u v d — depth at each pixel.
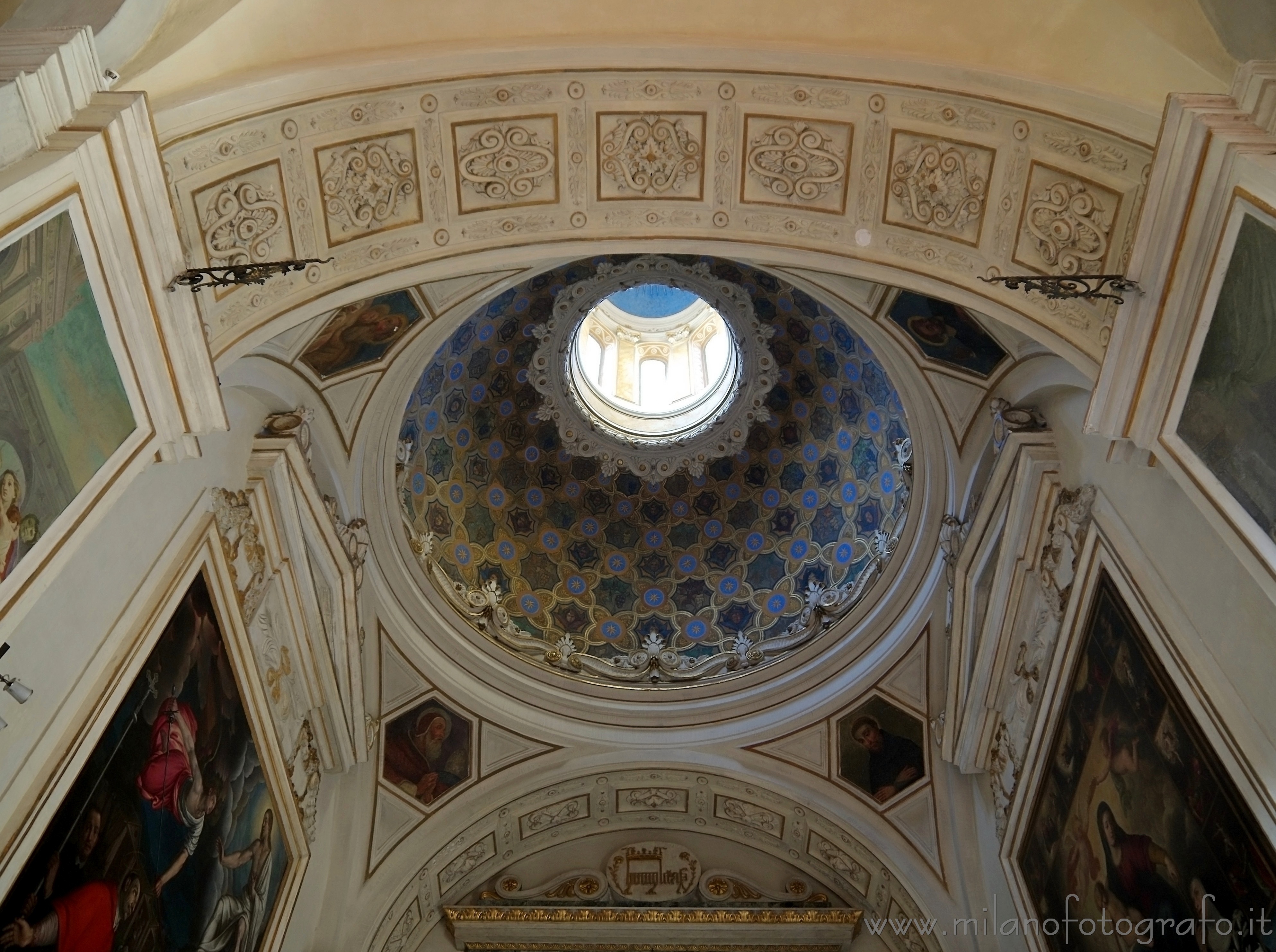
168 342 6.78
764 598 15.62
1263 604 7.22
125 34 6.80
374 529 13.12
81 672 6.98
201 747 8.80
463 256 9.05
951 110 8.23
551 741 14.39
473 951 13.80
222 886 9.33
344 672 12.07
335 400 11.94
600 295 15.68
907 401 12.95
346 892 12.59
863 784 13.86
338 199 8.40
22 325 5.65
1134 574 8.74
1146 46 7.41
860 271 9.03
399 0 8.21
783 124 8.76
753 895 14.34
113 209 6.28
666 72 8.55
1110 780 9.27
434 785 13.79
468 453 15.52
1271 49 6.67
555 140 8.86
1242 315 6.19
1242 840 7.30
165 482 8.31
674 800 14.69
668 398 18.08
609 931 13.90
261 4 7.59
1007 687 11.59
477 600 14.80
